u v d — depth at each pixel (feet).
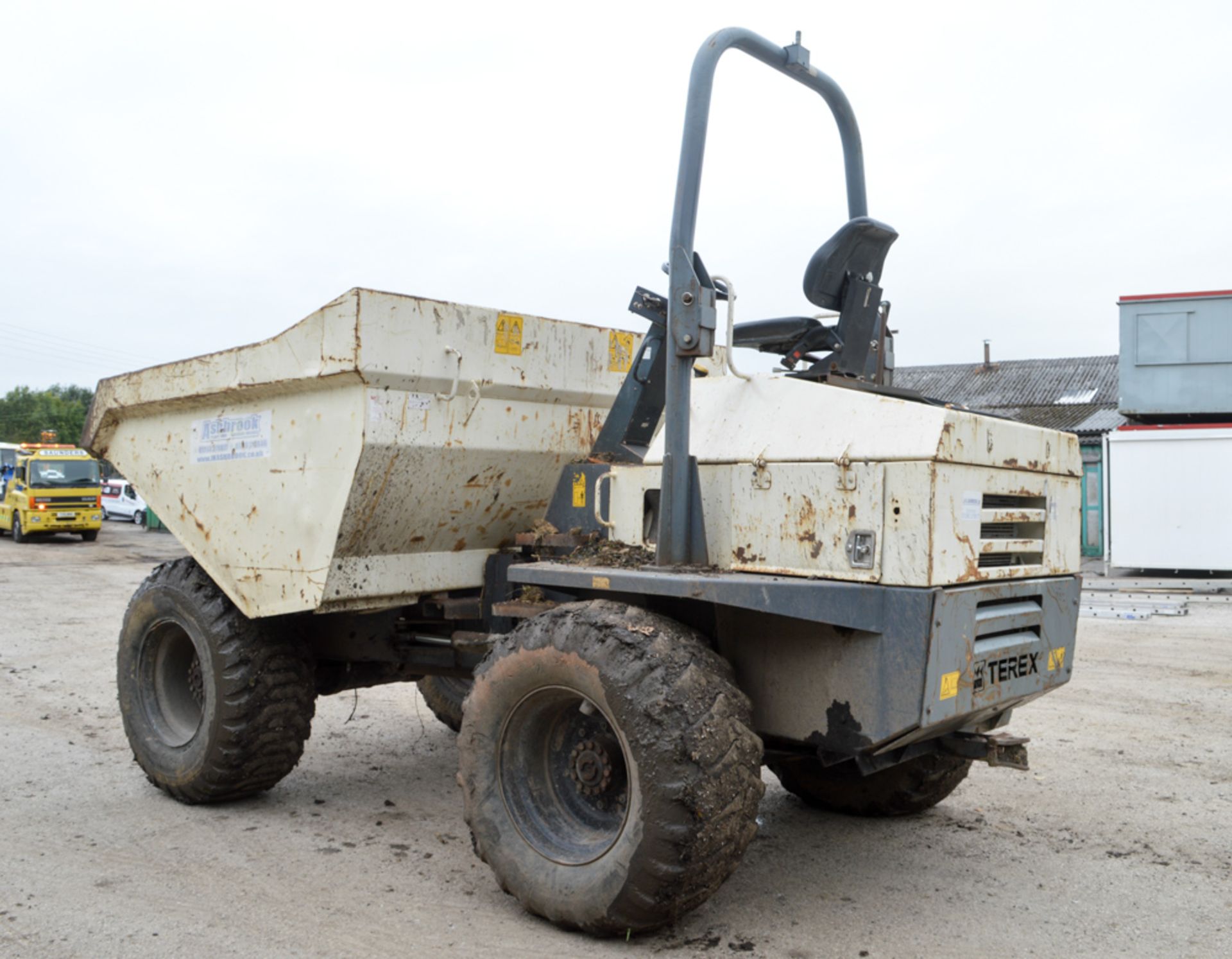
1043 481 12.34
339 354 13.12
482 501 15.06
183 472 16.26
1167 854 14.19
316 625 16.96
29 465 86.89
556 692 11.56
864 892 12.76
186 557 17.03
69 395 277.64
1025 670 11.98
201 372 15.42
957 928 11.69
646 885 10.53
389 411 13.43
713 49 12.19
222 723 15.58
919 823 15.57
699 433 12.42
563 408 15.47
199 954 10.89
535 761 12.19
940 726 11.14
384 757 19.66
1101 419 78.74
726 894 12.68
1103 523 57.41
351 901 12.39
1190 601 44.65
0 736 20.70
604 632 11.14
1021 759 12.05
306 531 14.23
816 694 11.22
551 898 11.34
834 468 10.97
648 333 14.48
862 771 11.55
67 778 17.79
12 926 11.53
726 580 11.02
